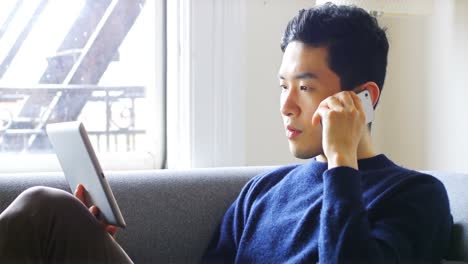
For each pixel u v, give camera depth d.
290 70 1.31
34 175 1.63
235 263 1.45
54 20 2.20
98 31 2.24
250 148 2.20
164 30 2.25
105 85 2.26
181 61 2.16
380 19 2.12
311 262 1.27
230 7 2.14
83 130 1.28
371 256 1.12
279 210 1.42
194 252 1.64
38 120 2.21
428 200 1.24
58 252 1.24
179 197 1.64
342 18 1.30
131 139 2.29
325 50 1.29
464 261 1.29
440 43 1.96
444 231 1.27
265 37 2.19
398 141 2.18
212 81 2.14
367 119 1.31
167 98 2.24
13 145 2.19
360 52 1.30
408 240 1.19
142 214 1.61
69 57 2.22
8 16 2.16
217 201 1.67
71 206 1.27
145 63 2.28
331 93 1.30
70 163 1.38
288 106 1.32
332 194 1.18
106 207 1.32
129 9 2.25
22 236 1.21
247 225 1.46
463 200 1.36
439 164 1.97
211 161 2.16
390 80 2.21
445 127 1.94
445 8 1.94
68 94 2.23
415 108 2.09
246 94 2.19
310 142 1.32
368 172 1.31
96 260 1.25
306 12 1.34
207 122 2.15
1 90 2.17
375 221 1.23
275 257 1.35
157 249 1.62
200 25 2.12
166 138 2.28
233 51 2.15
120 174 1.66
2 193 1.56
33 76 2.20
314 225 1.31
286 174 1.52
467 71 1.83
